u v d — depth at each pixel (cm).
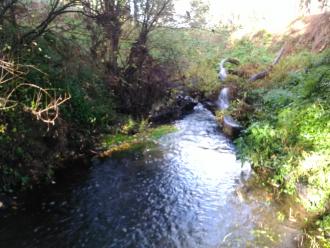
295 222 673
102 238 634
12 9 853
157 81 1318
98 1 1110
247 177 878
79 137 1005
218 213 721
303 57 1490
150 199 773
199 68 1855
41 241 619
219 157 1010
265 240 627
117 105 1254
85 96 1066
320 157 678
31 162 826
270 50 2080
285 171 745
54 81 928
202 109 1577
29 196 763
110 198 771
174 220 695
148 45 1370
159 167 938
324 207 655
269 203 748
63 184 825
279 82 1352
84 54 1085
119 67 1253
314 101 864
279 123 880
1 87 769
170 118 1404
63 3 1013
